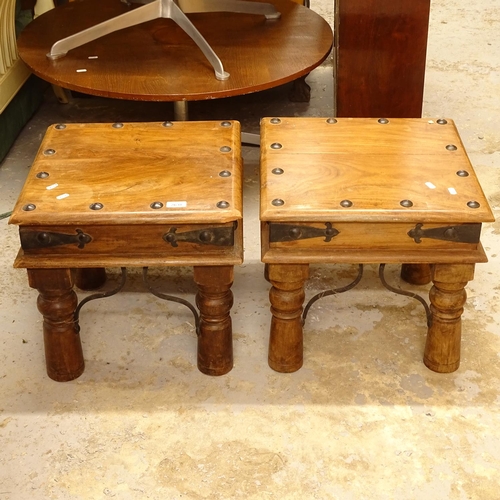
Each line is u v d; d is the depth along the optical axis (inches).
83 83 101.7
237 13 123.9
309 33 116.3
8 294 92.9
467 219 70.8
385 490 69.1
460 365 82.0
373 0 103.5
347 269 96.0
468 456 72.2
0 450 73.0
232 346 81.1
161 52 111.4
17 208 71.4
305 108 132.8
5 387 79.9
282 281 75.0
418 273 91.9
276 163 77.6
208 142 81.0
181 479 70.2
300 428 74.9
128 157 78.5
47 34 115.6
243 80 102.3
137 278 94.6
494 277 94.6
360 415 76.3
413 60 108.1
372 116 113.9
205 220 70.5
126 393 78.9
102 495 68.9
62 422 75.9
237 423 75.5
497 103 133.6
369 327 87.2
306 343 84.8
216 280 74.5
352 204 71.6
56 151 79.5
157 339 85.8
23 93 124.6
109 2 127.2
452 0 174.1
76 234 71.9
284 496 68.6
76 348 79.4
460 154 79.4
